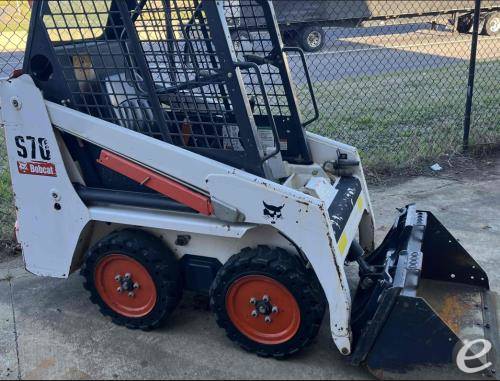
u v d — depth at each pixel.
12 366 2.90
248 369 2.83
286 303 2.79
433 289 3.46
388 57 12.35
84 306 3.45
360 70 10.99
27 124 3.00
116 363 2.90
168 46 2.92
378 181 5.36
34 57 2.95
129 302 3.15
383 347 2.63
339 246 2.82
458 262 3.46
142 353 2.98
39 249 3.23
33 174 3.09
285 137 3.54
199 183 2.80
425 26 15.73
